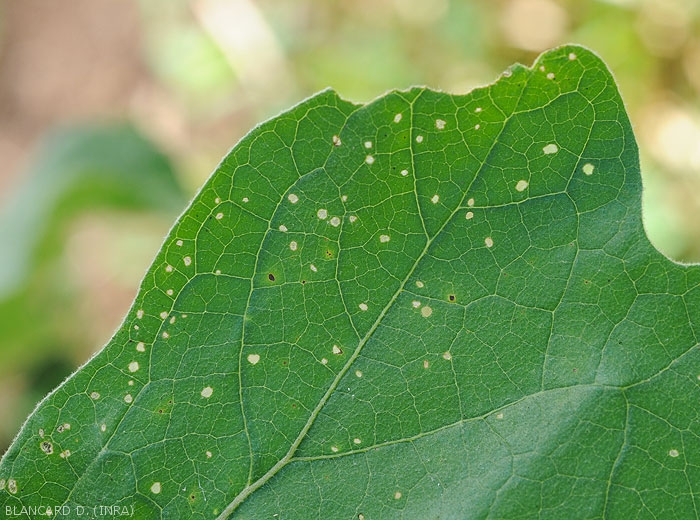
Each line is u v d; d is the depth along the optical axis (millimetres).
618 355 294
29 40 1019
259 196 294
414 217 295
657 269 293
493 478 296
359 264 297
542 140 292
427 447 298
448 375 298
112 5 999
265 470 301
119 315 723
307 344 299
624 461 293
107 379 299
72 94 971
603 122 291
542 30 702
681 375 292
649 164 625
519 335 296
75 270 675
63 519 301
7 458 300
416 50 739
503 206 294
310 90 761
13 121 983
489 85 291
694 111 642
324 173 294
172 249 295
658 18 655
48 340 602
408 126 292
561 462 294
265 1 812
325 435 300
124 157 612
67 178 564
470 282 296
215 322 298
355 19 771
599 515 293
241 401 300
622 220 293
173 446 301
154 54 848
